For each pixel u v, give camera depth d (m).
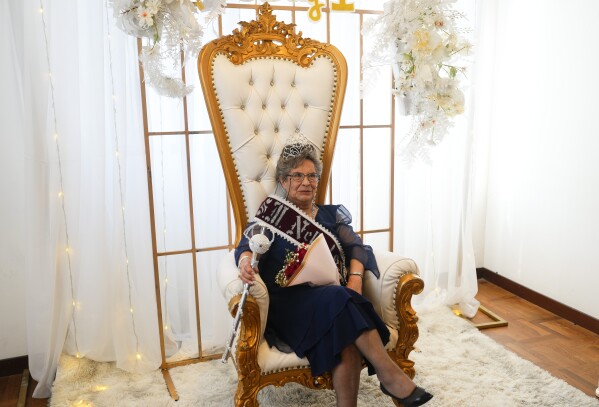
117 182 2.40
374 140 2.97
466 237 3.06
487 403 2.21
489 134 3.50
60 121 2.29
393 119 2.76
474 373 2.46
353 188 2.98
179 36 2.08
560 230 3.04
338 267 2.11
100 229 2.42
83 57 2.36
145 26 2.03
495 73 3.40
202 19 2.50
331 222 2.19
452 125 2.51
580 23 2.79
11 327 2.57
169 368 2.58
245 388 1.79
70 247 2.40
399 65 2.46
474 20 2.91
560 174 3.00
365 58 2.46
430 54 2.36
